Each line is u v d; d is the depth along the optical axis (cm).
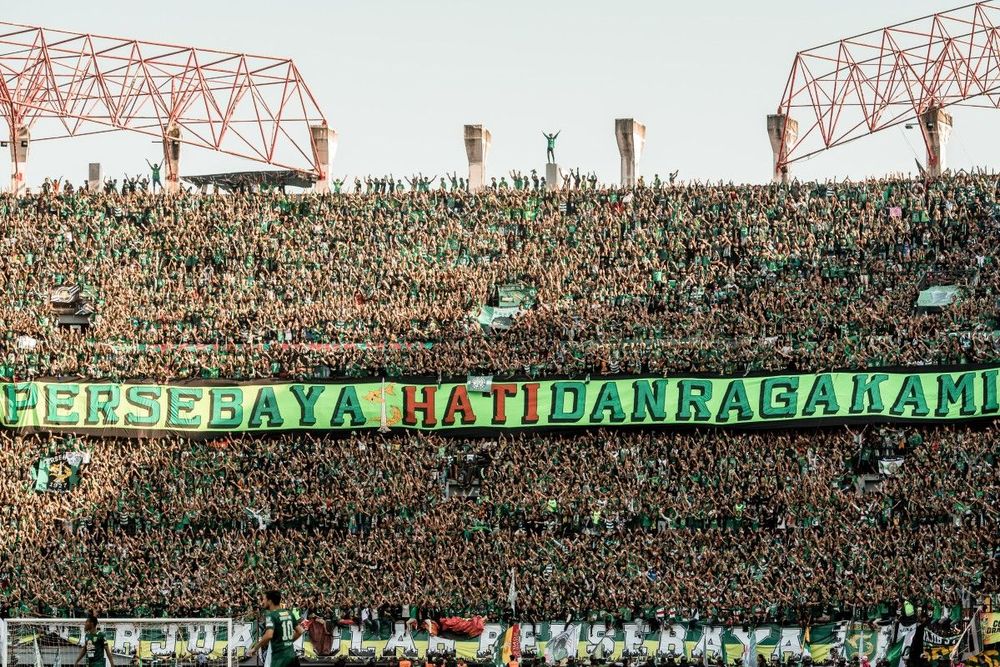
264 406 6431
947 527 5875
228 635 5456
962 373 6066
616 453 6216
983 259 6344
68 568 6150
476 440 6334
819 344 6297
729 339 6381
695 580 5875
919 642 5425
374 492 6256
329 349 6531
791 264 6500
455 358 6431
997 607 5641
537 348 6444
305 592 6025
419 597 5969
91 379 6512
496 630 5897
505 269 6662
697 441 6194
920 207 6481
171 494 6328
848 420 6116
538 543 6031
